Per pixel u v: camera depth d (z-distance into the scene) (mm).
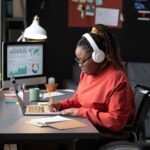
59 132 1921
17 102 2691
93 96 2389
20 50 3152
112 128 2225
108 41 2400
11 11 4145
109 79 2354
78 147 2330
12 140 1935
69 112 2307
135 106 2457
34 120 2145
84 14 4770
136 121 2389
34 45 3271
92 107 2371
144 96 2389
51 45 4789
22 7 4164
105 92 2346
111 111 2252
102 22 4809
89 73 2430
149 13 4887
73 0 4742
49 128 1998
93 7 4777
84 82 2555
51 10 4730
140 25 4898
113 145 1617
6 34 4133
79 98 2521
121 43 4891
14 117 2252
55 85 3258
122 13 4852
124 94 2279
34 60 3287
